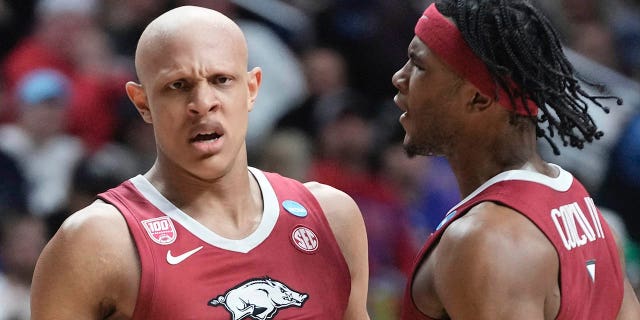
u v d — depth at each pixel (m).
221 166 7.61
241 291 7.52
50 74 19.94
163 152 7.79
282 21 22.17
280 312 7.59
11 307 15.46
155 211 7.66
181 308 7.37
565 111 8.05
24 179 18.02
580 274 7.78
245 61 7.75
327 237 8.08
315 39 22.36
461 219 7.75
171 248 7.50
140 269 7.42
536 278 7.49
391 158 18.59
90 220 7.45
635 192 18.38
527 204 7.74
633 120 18.94
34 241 15.78
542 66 7.91
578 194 8.24
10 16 22.16
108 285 7.39
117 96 20.11
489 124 8.00
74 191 16.39
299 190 8.23
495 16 7.84
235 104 7.61
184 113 7.48
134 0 21.62
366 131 18.30
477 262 7.45
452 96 8.02
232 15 22.11
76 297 7.36
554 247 7.67
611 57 22.62
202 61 7.46
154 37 7.56
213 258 7.55
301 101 19.97
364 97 22.09
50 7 21.31
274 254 7.75
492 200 7.77
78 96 19.72
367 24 22.38
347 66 22.17
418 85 8.15
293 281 7.74
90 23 21.00
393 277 17.28
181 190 7.78
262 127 19.97
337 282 7.97
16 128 19.16
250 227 7.86
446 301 7.64
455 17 7.97
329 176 17.88
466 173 8.20
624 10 26.00
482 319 7.40
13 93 20.28
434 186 18.69
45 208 17.97
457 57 7.92
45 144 18.84
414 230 18.11
